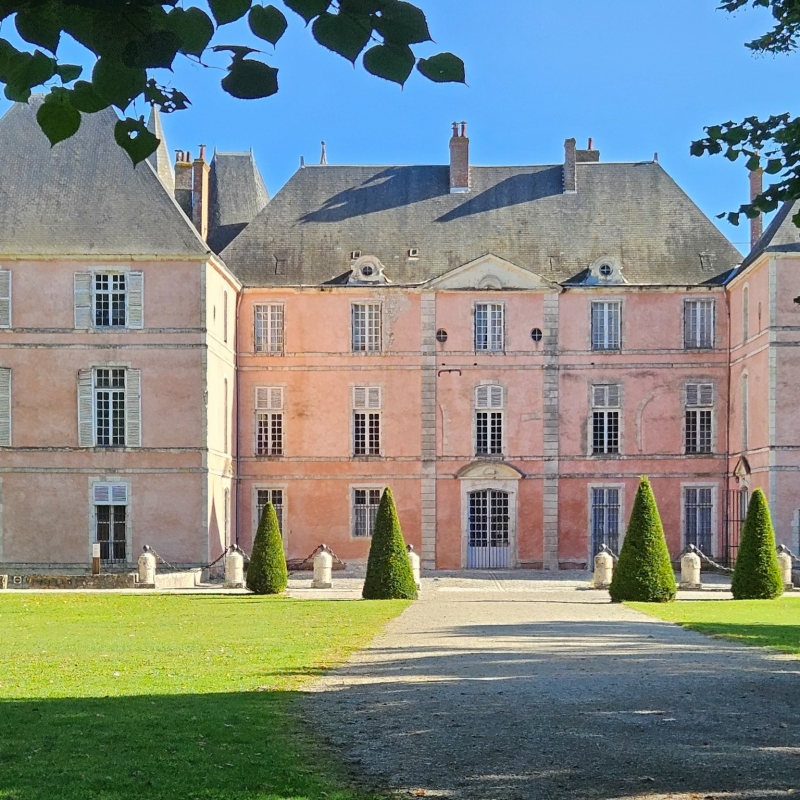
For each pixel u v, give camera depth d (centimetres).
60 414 4284
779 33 1158
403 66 517
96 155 4447
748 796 972
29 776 1013
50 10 503
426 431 4853
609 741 1191
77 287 4288
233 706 1396
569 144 5147
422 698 1469
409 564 3406
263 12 514
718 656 1916
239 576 3959
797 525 4203
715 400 4825
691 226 5025
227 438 4653
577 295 4853
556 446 4831
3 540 4256
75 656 1950
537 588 3931
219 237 5303
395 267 4938
